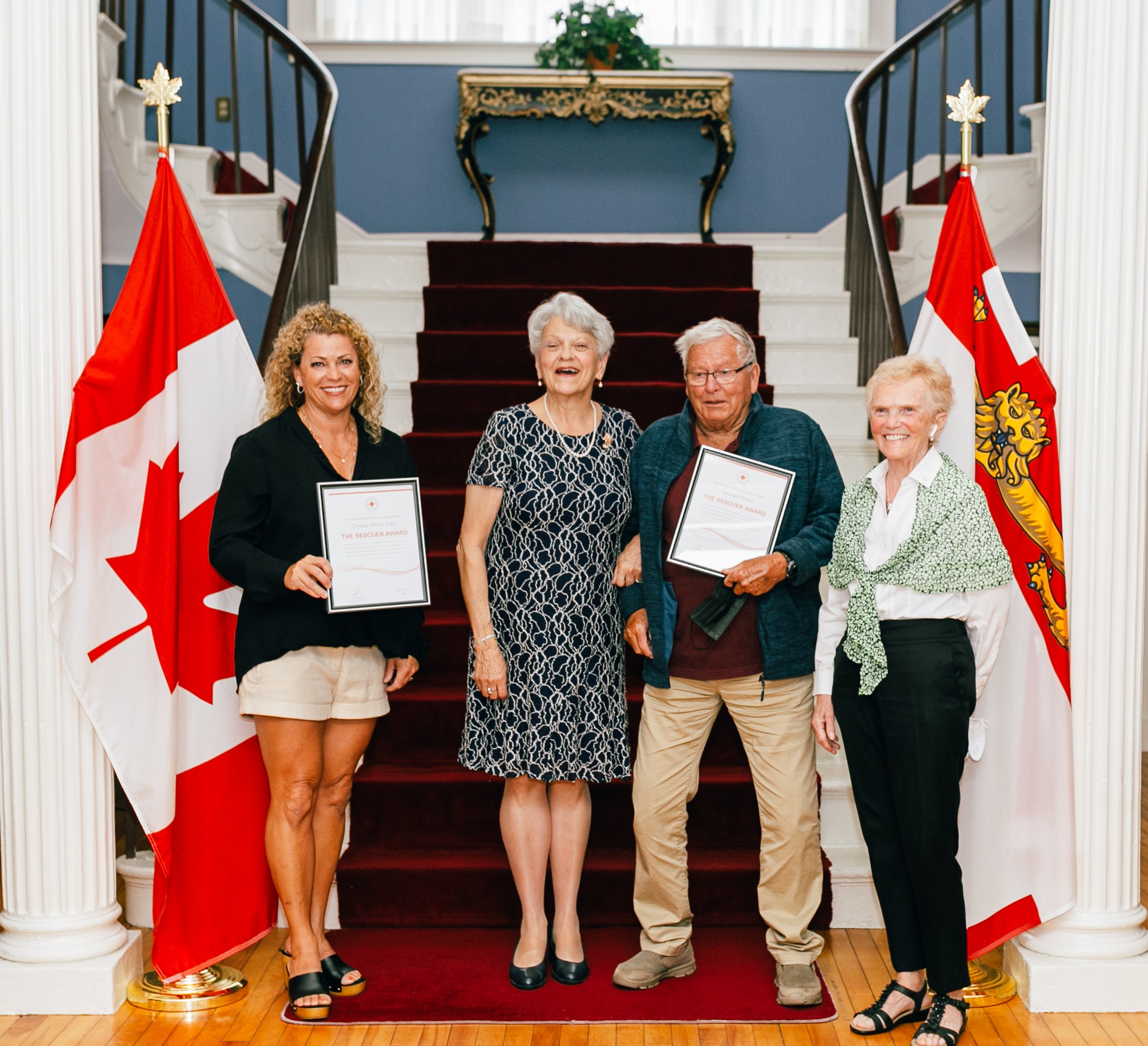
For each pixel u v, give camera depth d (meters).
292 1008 2.67
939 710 2.43
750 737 2.75
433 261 5.18
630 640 2.78
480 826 3.31
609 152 6.77
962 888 2.55
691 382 2.64
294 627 2.56
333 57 6.71
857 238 4.70
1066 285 2.72
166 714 2.68
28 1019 2.68
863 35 6.79
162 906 2.74
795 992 2.68
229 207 4.81
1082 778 2.74
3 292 2.65
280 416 2.66
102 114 4.32
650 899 2.85
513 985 2.79
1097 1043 2.54
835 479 2.75
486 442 2.72
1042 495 2.69
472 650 2.77
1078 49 2.68
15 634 2.69
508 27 6.76
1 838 2.78
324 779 2.74
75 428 2.54
